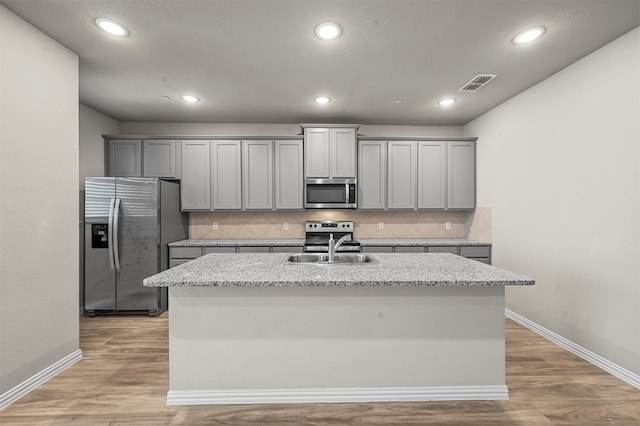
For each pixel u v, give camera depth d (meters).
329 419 1.91
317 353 2.08
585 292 2.69
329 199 4.43
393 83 3.26
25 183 2.20
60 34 2.36
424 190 4.52
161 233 3.89
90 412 1.98
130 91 3.47
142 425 1.86
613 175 2.45
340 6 2.05
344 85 3.31
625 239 2.35
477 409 2.00
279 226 4.78
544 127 3.16
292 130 4.75
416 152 4.51
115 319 3.70
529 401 2.08
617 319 2.41
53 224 2.42
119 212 3.76
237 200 4.44
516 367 2.53
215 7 2.06
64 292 2.51
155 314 3.79
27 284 2.21
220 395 2.05
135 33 2.35
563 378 2.37
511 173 3.70
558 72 2.98
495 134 4.01
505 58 2.74
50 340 2.39
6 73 2.07
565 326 2.91
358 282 1.84
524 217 3.47
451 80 3.19
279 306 2.07
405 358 2.10
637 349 2.27
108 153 4.32
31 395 2.16
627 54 2.33
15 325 2.13
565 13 2.11
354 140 4.41
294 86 3.33
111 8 2.07
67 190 2.54
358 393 2.08
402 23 2.23
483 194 4.31
